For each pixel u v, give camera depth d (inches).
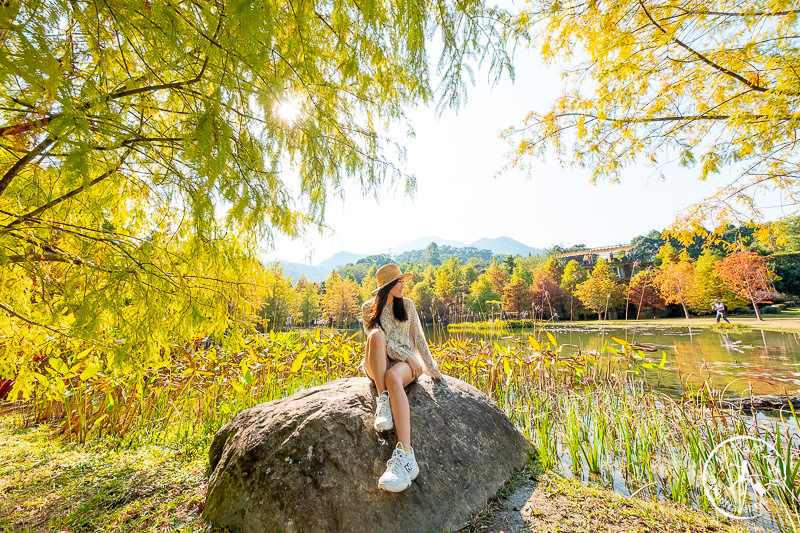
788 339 513.7
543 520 87.1
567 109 167.2
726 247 169.9
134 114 72.5
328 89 78.5
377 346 97.4
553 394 172.1
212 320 85.4
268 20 54.4
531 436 149.4
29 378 119.8
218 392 162.6
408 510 82.9
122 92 61.1
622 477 117.7
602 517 88.7
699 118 142.9
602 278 1180.5
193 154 66.7
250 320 98.0
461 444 99.2
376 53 77.3
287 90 70.8
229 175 69.7
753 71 128.5
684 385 168.7
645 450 121.3
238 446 93.4
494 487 97.0
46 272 87.4
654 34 134.0
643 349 166.7
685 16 125.6
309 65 71.3
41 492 100.6
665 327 789.2
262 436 91.6
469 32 72.6
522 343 213.8
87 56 61.6
